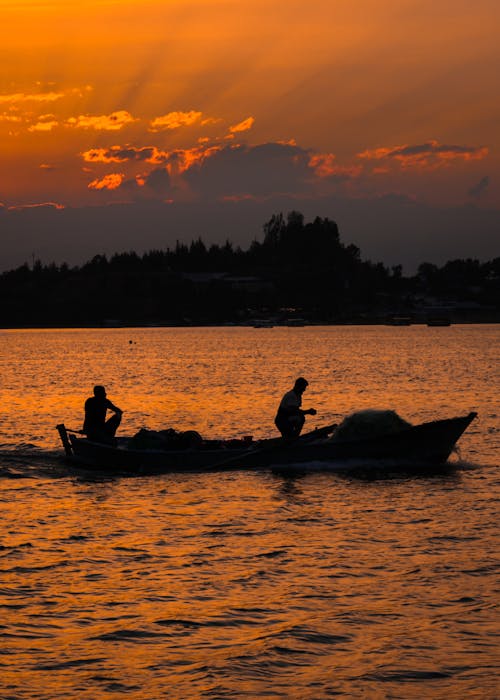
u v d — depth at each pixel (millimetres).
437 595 51562
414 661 42344
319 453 96938
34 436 131250
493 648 43781
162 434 100875
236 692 39281
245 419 154375
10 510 76875
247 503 79188
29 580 55125
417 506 76562
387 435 96688
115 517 73812
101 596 51969
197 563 58781
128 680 40531
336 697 38750
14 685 39969
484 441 116500
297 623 47312
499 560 58594
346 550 61750
